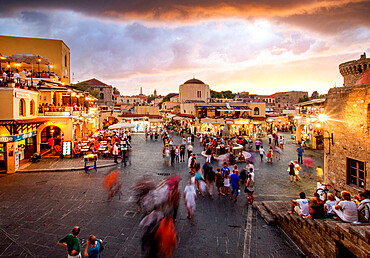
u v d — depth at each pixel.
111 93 59.50
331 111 11.05
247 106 40.47
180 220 9.59
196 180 12.52
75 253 6.04
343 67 27.00
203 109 39.62
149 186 12.13
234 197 11.63
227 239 8.25
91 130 35.75
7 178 14.84
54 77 28.12
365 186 9.09
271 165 19.19
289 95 79.75
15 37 30.80
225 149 21.78
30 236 8.20
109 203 11.02
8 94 16.52
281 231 8.92
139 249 7.54
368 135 8.92
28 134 18.58
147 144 30.34
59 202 11.09
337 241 6.19
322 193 10.34
